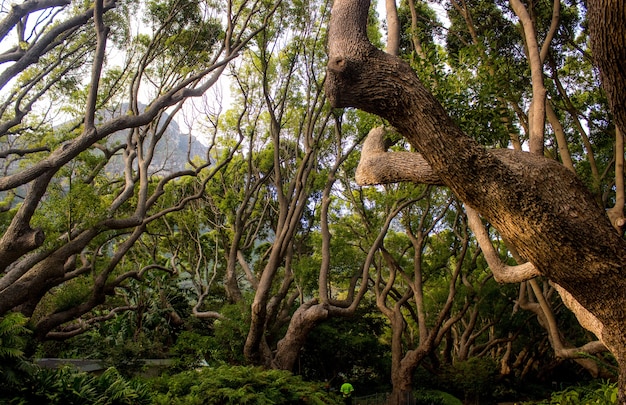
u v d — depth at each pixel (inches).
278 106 812.6
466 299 861.8
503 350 1186.6
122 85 717.3
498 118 317.1
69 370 331.6
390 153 219.9
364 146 237.5
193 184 983.0
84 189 493.7
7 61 451.5
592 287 166.6
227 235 918.4
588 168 652.7
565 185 165.2
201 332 857.5
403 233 1005.2
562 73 597.3
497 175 161.6
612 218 373.4
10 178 396.8
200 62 699.4
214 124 765.3
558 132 438.6
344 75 164.4
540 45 554.3
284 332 824.3
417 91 163.5
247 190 835.4
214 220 1000.2
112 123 421.4
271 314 737.0
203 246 1025.5
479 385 880.3
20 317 284.2
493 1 554.9
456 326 1152.2
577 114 581.6
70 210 487.2
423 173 205.8
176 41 692.1
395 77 164.6
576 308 252.2
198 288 927.0
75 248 504.7
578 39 613.3
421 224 855.1
